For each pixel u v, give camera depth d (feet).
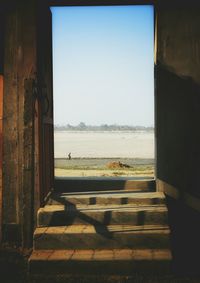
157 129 19.57
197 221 19.27
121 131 361.92
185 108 19.35
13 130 19.51
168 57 19.44
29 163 17.61
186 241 19.26
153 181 20.85
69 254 16.19
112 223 17.75
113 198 19.02
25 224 17.92
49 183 19.99
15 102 19.48
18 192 19.44
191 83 19.30
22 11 19.42
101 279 15.06
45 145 19.20
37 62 19.38
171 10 19.40
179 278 15.24
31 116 17.48
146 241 16.71
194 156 19.24
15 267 16.28
